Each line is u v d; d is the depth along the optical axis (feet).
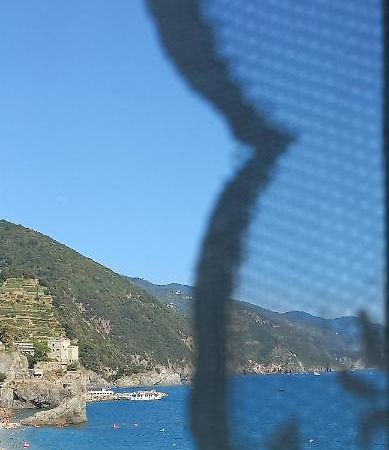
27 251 582.76
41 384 313.94
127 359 532.73
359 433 15.72
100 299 574.56
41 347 385.50
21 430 231.91
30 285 528.22
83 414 261.03
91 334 528.63
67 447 189.26
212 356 17.03
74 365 380.37
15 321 447.42
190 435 16.67
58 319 494.18
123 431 229.25
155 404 399.65
